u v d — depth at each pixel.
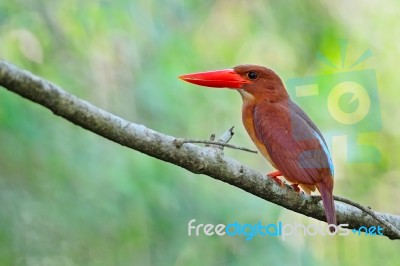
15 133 11.45
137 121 12.41
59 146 11.91
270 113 7.76
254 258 11.28
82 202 11.68
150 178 11.28
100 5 11.77
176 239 11.50
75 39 12.09
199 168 6.35
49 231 11.62
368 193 12.83
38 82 5.36
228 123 12.47
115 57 12.70
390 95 13.44
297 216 12.05
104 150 12.03
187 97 12.09
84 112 5.62
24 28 11.93
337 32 13.54
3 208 11.54
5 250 11.38
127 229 11.48
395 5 13.99
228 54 13.57
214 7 13.90
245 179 6.68
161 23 12.52
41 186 11.75
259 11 13.91
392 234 7.46
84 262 11.59
